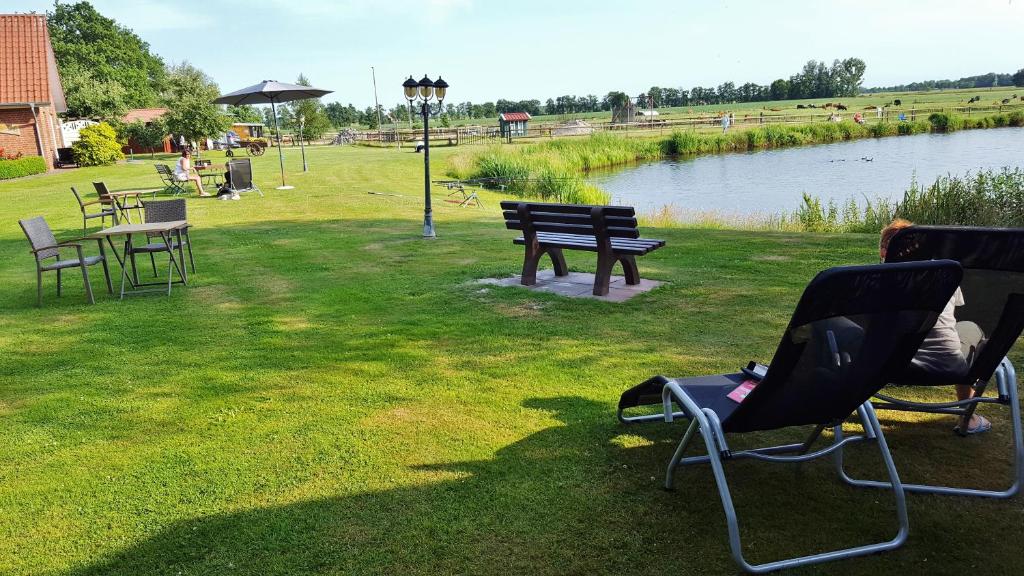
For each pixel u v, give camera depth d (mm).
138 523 3061
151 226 7805
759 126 54875
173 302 7344
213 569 2705
